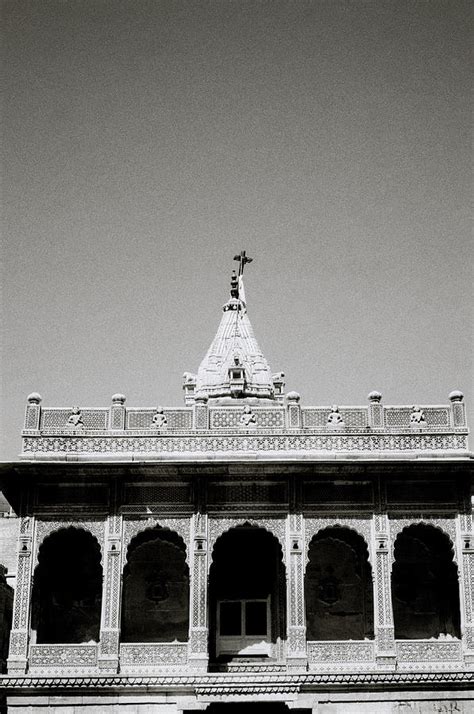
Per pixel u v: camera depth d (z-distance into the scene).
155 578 29.95
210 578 29.64
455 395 29.28
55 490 28.56
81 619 29.44
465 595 27.59
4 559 37.94
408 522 28.28
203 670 26.75
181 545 30.00
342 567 30.06
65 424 29.02
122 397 29.38
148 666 27.02
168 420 29.17
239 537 30.20
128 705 26.45
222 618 29.28
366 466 28.34
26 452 28.58
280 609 29.03
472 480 28.64
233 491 28.53
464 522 28.25
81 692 26.48
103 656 26.88
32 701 26.36
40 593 29.23
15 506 29.62
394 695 26.62
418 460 28.22
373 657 27.14
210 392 38.38
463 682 26.64
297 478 28.58
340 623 29.38
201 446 28.81
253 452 28.64
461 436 28.88
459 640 27.44
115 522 28.19
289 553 27.86
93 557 30.05
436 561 30.06
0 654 32.69
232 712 27.84
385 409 29.27
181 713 26.39
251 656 28.72
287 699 26.50
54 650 27.08
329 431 28.97
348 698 26.56
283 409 29.30
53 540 30.05
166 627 29.41
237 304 41.75
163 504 28.38
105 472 28.36
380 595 27.58
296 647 27.05
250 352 39.88
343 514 28.30
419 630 29.36
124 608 29.53
